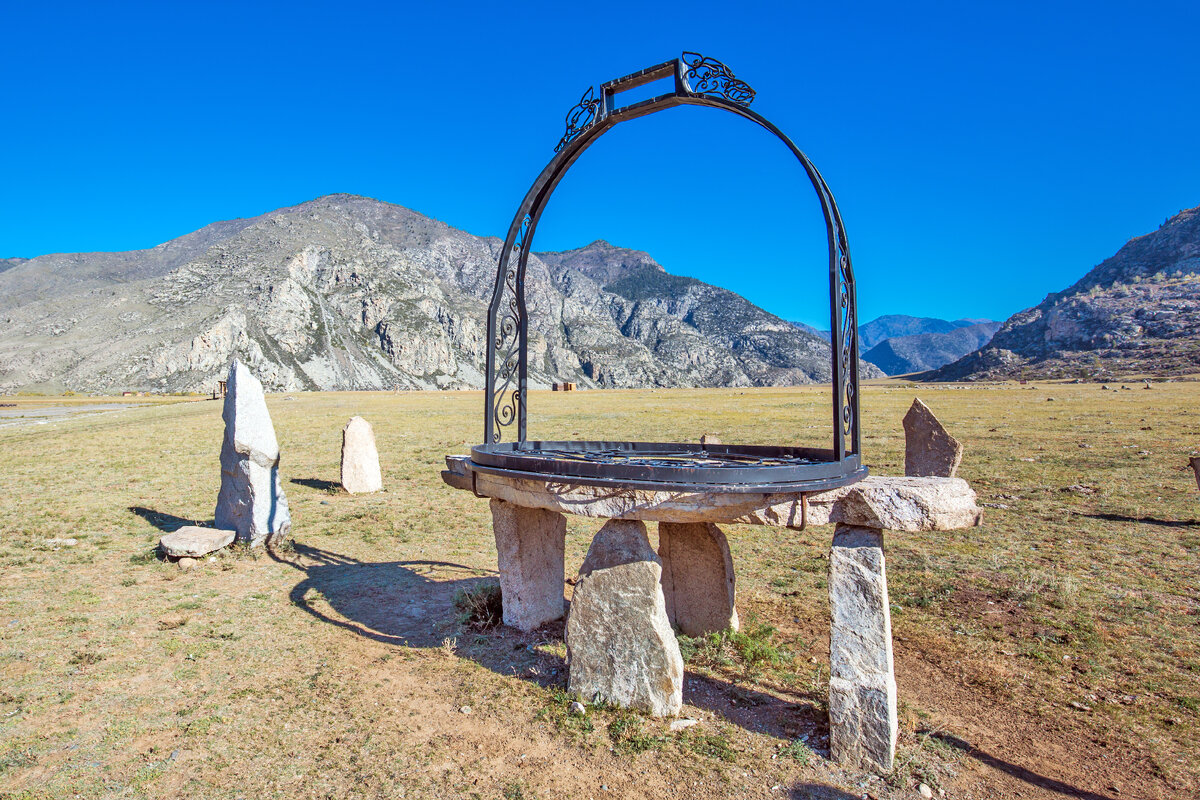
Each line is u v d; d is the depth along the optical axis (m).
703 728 4.67
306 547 9.66
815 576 8.27
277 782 4.06
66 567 8.43
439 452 20.95
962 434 24.16
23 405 66.44
